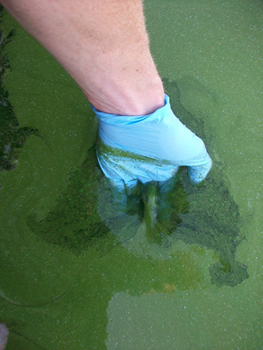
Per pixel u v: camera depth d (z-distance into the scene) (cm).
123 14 66
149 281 149
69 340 134
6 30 172
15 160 152
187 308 147
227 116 177
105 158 145
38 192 151
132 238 156
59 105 164
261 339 147
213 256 158
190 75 181
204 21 193
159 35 186
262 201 168
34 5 59
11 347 128
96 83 86
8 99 160
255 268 158
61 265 144
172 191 165
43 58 170
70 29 66
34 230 146
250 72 186
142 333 140
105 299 143
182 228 161
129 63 80
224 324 146
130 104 99
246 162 171
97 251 150
